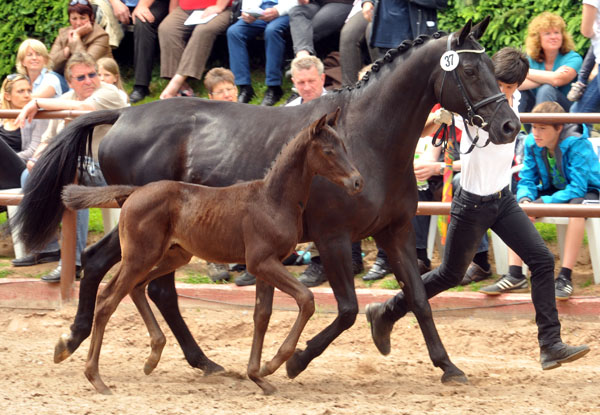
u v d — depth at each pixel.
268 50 14.15
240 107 8.37
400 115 7.69
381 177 7.71
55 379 8.02
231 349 9.69
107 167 8.59
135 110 8.62
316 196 7.62
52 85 12.94
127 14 15.27
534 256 8.11
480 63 7.48
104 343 9.92
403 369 8.79
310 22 13.87
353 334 10.02
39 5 15.98
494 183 8.06
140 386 7.76
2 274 11.15
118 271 7.51
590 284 10.57
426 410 6.65
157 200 7.38
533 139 10.47
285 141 7.96
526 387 7.76
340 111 7.95
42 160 8.62
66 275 10.56
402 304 8.48
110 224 11.24
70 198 7.51
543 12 13.46
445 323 10.29
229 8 14.62
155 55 16.16
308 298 7.07
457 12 14.95
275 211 7.16
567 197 10.39
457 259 8.37
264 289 7.50
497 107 7.42
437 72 7.57
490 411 6.60
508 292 10.38
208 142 8.22
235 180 8.04
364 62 13.93
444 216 10.74
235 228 7.25
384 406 6.74
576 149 10.34
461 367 8.75
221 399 7.13
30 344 9.71
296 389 7.86
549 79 12.45
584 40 13.87
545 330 8.09
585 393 7.42
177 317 8.59
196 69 14.42
